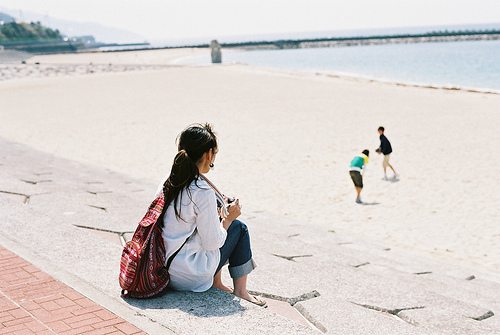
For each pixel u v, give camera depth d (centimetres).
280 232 951
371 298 487
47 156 1752
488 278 815
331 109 3162
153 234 408
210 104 3494
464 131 2328
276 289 471
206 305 397
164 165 1802
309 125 2578
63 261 496
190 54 16638
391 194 1430
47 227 604
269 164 1789
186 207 397
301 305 432
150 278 403
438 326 430
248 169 1725
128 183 1334
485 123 2530
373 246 969
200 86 4884
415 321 438
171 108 3316
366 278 566
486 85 5459
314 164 1783
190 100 3744
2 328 354
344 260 710
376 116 2845
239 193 1453
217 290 426
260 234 825
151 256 404
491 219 1196
